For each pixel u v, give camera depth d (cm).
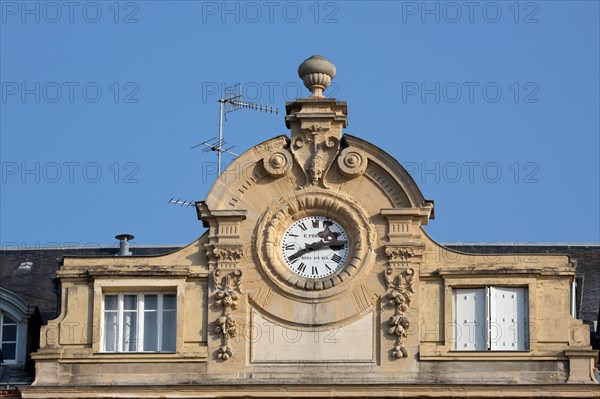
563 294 5362
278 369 5338
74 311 5412
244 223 5453
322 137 5497
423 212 5419
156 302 5441
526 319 5359
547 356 5309
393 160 5450
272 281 5400
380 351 5338
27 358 5650
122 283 5419
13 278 6172
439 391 5266
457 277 5381
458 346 5356
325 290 5384
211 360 5359
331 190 5459
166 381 5347
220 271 5416
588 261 6206
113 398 5306
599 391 5247
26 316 5662
